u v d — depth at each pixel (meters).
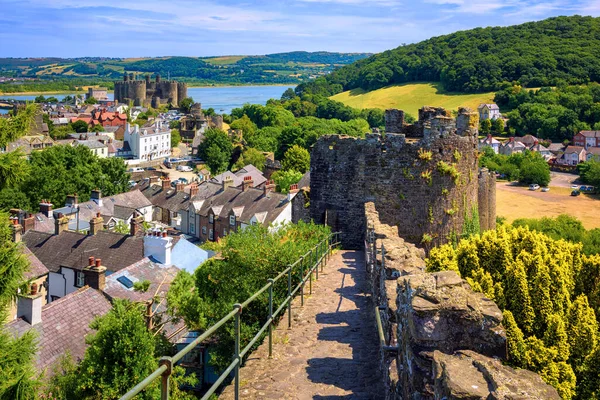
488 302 6.85
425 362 6.52
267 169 119.50
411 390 6.70
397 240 14.84
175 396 18.83
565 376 12.90
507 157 145.25
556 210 105.44
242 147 152.88
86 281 31.48
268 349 12.44
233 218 68.75
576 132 173.62
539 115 181.12
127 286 32.78
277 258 20.80
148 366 18.44
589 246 60.75
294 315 15.45
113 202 72.06
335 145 28.05
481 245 16.27
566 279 15.35
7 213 21.98
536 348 13.05
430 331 6.58
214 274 22.64
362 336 13.40
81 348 25.97
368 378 10.73
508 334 13.10
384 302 11.66
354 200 27.81
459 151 26.91
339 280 20.44
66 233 47.16
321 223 28.55
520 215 100.75
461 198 27.12
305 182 89.06
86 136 157.25
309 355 12.12
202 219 73.56
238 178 97.62
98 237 45.59
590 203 111.62
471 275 15.69
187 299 22.83
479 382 5.42
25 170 22.70
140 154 155.25
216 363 20.75
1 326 20.08
